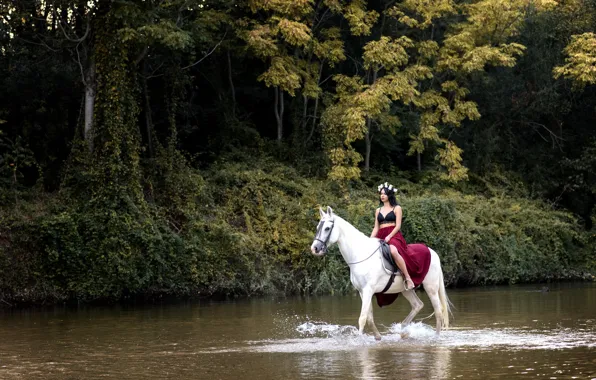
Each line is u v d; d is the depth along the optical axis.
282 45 30.06
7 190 23.62
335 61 31.20
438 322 14.64
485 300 22.38
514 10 33.47
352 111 28.98
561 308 19.73
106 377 10.68
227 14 28.98
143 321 17.53
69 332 15.70
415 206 27.97
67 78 27.58
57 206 22.92
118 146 23.42
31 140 27.77
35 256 21.69
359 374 10.56
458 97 33.47
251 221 25.72
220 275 23.83
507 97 35.66
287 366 11.30
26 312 19.94
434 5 32.12
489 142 34.88
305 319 17.62
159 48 27.27
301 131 31.30
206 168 29.22
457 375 10.41
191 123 31.62
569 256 32.59
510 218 31.55
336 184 29.05
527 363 11.36
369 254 14.16
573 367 11.00
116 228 22.41
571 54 33.69
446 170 33.88
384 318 17.89
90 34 25.73
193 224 24.12
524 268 30.12
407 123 32.84
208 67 31.70
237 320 17.52
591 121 37.66
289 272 25.06
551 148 37.19
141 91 26.06
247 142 30.50
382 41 30.14
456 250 28.44
